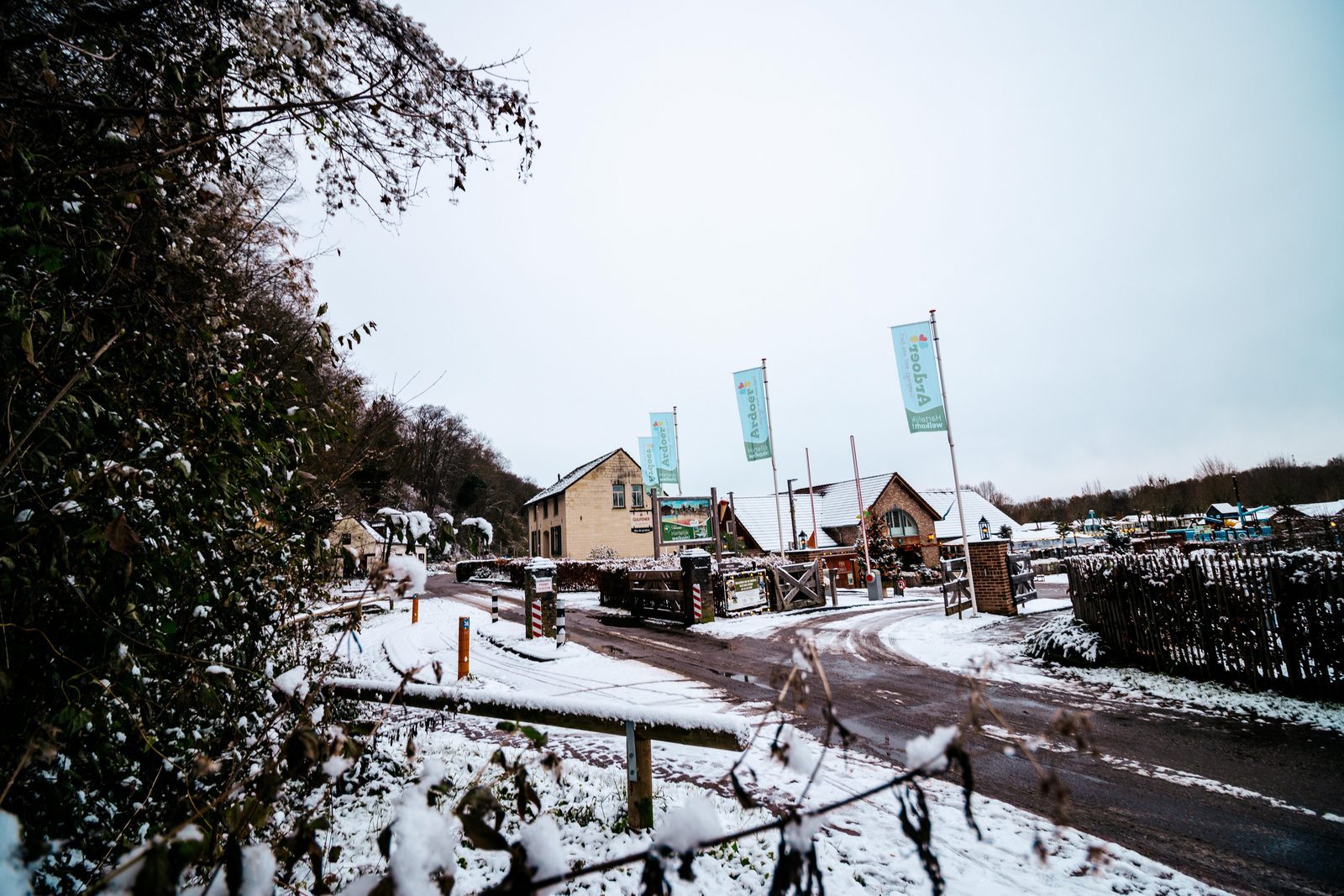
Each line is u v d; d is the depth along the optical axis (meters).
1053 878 3.49
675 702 7.70
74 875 2.08
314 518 3.41
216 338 2.69
